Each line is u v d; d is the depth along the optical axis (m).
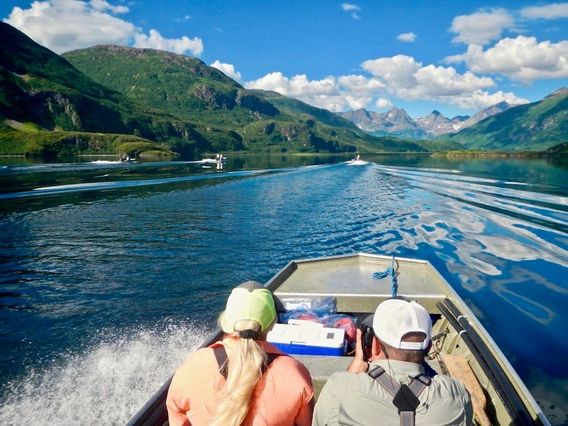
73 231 16.95
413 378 2.40
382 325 2.51
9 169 48.78
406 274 8.26
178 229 17.33
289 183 35.62
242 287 2.71
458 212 21.25
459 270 12.31
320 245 14.98
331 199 25.91
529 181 35.44
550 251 14.23
